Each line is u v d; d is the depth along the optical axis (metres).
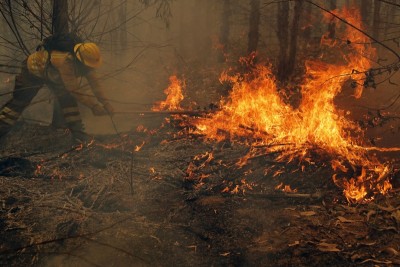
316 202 3.47
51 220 3.13
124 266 2.68
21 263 2.69
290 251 2.81
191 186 3.73
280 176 3.87
